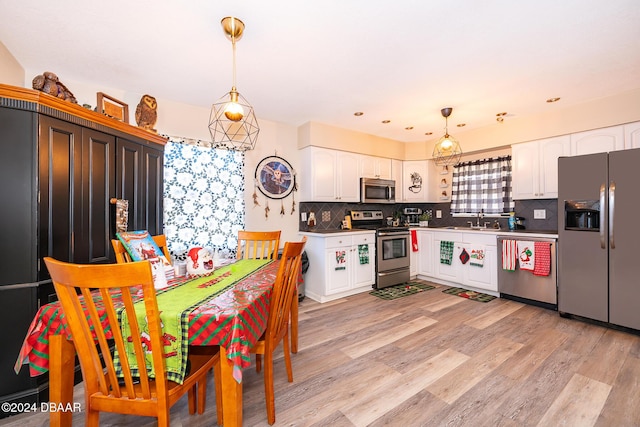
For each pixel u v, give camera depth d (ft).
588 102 10.15
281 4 5.24
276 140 12.44
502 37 6.31
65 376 3.97
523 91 9.29
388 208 16.60
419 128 13.41
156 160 8.79
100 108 6.85
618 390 5.60
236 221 11.18
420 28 5.98
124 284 3.01
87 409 3.51
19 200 5.27
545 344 7.60
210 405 5.49
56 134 5.71
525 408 5.16
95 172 6.61
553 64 7.53
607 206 8.62
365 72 7.95
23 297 5.32
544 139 11.35
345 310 10.50
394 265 13.73
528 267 10.53
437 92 9.36
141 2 5.17
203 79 8.38
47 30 5.99
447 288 13.28
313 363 6.81
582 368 6.41
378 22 5.77
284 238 12.59
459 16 5.59
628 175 8.25
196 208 10.31
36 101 5.33
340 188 13.33
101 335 3.32
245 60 7.28
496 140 12.75
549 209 12.12
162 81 8.50
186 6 5.28
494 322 9.18
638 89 9.11
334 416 5.02
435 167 16.14
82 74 8.01
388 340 7.97
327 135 12.80
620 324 8.36
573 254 9.34
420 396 5.54
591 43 6.54
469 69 7.80
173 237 9.82
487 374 6.24
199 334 3.60
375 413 5.08
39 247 5.41
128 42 6.47
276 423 4.85
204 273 5.74
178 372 3.63
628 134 9.41
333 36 6.25
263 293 4.57
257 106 10.55
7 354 5.24
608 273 8.62
